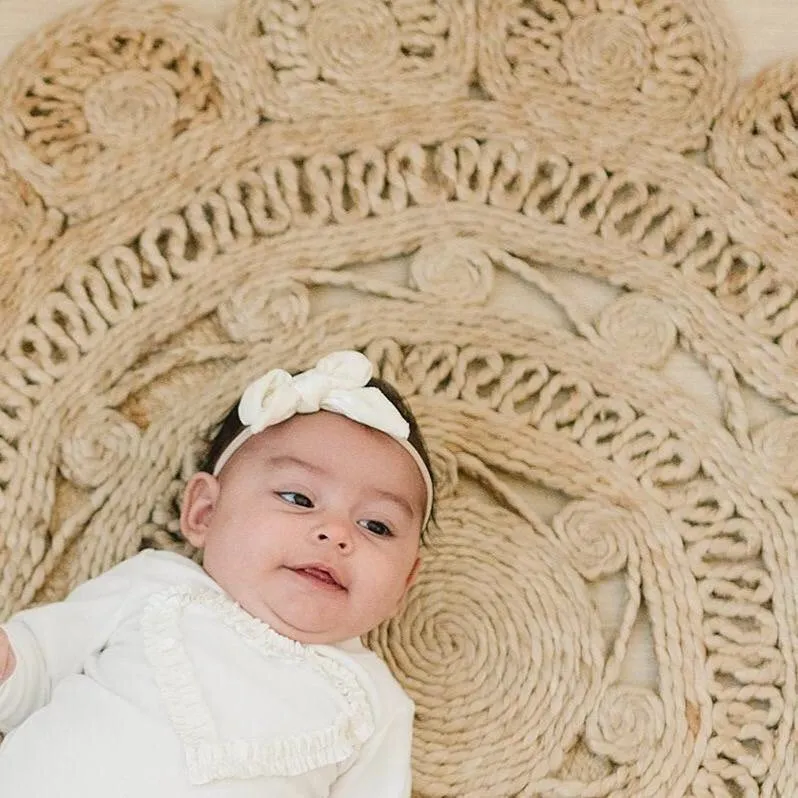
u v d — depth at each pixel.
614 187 1.20
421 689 1.08
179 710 0.87
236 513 0.97
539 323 1.17
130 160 1.13
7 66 1.12
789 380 1.18
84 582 1.03
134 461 1.07
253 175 1.15
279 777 0.89
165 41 1.16
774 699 1.11
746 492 1.15
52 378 1.08
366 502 0.98
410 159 1.18
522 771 1.07
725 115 1.23
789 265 1.21
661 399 1.17
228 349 1.12
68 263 1.10
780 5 1.27
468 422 1.14
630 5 1.24
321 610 0.94
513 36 1.23
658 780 1.08
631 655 1.12
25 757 0.86
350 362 1.02
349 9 1.19
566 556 1.12
